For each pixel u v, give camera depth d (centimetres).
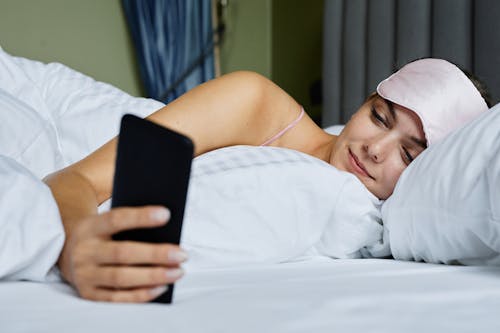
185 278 88
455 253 105
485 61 202
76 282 71
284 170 110
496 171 92
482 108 129
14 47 244
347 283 84
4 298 71
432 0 224
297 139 142
